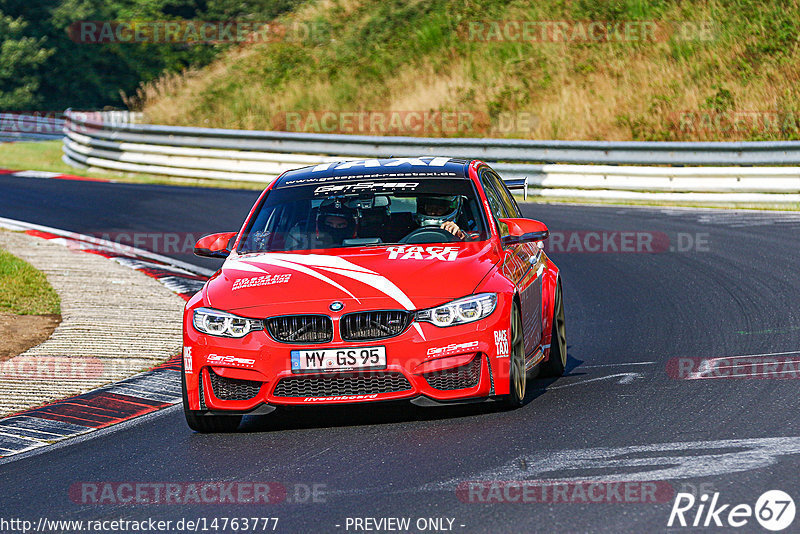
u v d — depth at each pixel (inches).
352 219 962.1
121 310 1485.0
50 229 2401.6
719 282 1619.1
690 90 3599.9
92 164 3720.5
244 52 4618.6
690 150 2851.9
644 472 647.8
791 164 2721.5
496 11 4323.3
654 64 3767.2
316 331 818.8
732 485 610.9
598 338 1282.0
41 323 1411.2
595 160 2962.6
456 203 974.4
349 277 853.2
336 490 658.2
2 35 6422.2
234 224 2426.2
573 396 912.3
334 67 4266.7
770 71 3595.0
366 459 732.0
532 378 1059.9
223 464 755.4
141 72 6545.3
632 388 928.3
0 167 3828.7
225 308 847.1
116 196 2965.1
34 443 873.5
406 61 4207.7
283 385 821.2
